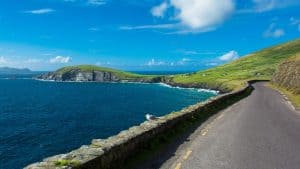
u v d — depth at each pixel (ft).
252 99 168.66
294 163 44.09
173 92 516.32
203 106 101.86
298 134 67.56
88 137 178.09
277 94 205.87
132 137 44.52
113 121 233.55
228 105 138.21
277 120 90.27
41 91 593.42
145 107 319.06
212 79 625.41
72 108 327.06
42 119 253.85
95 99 424.05
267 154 49.16
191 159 45.68
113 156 38.09
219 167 41.65
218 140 60.44
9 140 173.17
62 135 184.75
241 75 619.26
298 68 242.37
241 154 49.03
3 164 127.65
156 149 50.88
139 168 40.45
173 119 67.82
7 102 398.01
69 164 30.07
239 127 77.10
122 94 502.38
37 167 29.01
